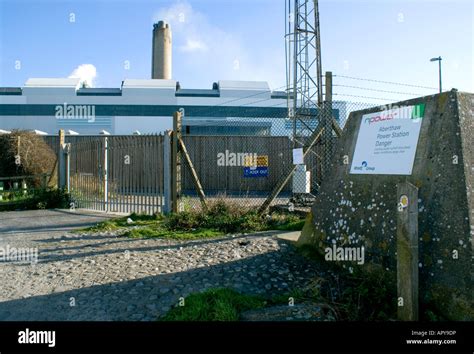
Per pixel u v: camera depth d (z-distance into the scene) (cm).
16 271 442
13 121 3095
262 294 361
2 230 751
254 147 1589
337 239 433
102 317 312
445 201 320
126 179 955
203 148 1628
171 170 827
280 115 3055
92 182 1082
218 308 313
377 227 382
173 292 361
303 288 373
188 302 325
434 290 308
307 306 328
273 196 754
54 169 1295
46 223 838
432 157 344
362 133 446
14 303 345
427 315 298
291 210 786
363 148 436
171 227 684
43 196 1171
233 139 1614
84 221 856
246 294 356
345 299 349
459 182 315
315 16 1104
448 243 308
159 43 3819
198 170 1622
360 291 353
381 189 393
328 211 465
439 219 320
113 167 1003
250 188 1583
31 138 1511
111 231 690
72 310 327
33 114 3111
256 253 484
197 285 378
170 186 826
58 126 3109
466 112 341
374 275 370
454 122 334
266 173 1557
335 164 482
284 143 1556
